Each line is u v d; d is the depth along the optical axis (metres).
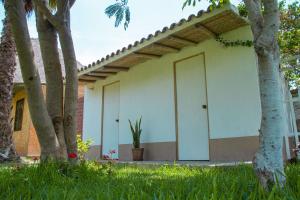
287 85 7.06
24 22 3.48
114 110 9.34
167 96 7.52
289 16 9.92
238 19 5.78
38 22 4.54
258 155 2.21
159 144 7.53
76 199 2.21
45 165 3.60
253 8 2.42
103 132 9.62
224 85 6.30
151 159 7.66
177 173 4.20
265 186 2.10
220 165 4.56
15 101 13.80
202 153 6.59
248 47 6.00
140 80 8.34
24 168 3.71
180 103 7.21
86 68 8.84
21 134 12.59
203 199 1.88
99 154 9.58
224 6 5.27
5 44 7.48
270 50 2.29
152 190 2.50
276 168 2.13
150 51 7.37
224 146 6.12
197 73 6.93
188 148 6.88
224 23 5.93
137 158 7.55
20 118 13.02
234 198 1.97
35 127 3.75
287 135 6.26
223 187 2.27
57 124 4.17
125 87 8.83
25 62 3.50
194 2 3.93
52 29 4.55
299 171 3.00
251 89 5.85
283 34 9.65
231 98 6.14
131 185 2.65
